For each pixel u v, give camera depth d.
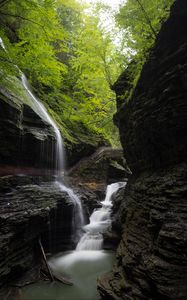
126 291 5.82
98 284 6.84
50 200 10.30
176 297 4.39
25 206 8.74
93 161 20.42
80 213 12.85
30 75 16.42
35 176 12.55
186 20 6.50
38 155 13.21
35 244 9.38
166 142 7.51
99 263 9.78
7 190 9.31
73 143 19.23
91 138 22.98
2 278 6.90
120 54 12.34
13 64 9.40
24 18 9.30
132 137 10.35
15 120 11.03
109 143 25.77
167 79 6.98
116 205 13.84
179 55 6.75
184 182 6.20
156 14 8.21
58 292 7.47
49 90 19.36
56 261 9.89
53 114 18.25
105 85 17.09
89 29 14.52
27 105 13.37
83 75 17.61
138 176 10.45
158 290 4.73
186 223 5.33
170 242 5.23
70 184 16.14
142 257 5.97
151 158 8.83
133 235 7.47
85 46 15.43
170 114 6.96
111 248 11.20
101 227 13.05
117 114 12.00
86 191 16.08
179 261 4.91
